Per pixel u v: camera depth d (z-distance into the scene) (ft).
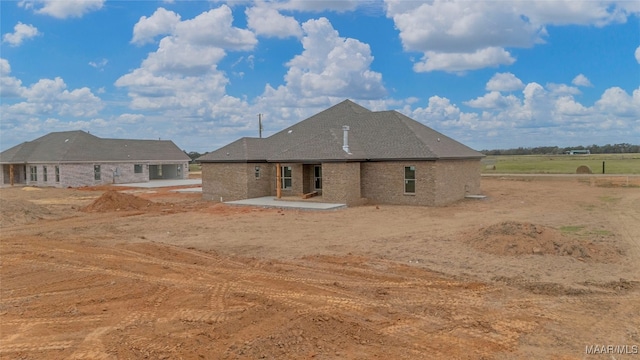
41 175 159.74
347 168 84.69
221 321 27.25
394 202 88.48
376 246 48.08
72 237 57.88
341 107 114.83
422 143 87.30
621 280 34.04
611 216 67.00
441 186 85.40
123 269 40.01
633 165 237.25
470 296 31.40
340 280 35.63
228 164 100.53
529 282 34.06
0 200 77.00
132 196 94.12
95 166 160.76
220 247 49.55
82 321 27.76
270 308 29.30
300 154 91.81
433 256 42.88
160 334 25.41
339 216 72.23
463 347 23.40
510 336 24.70
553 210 76.07
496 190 117.80
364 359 22.15
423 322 26.78
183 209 86.74
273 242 51.80
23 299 32.30
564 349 23.04
